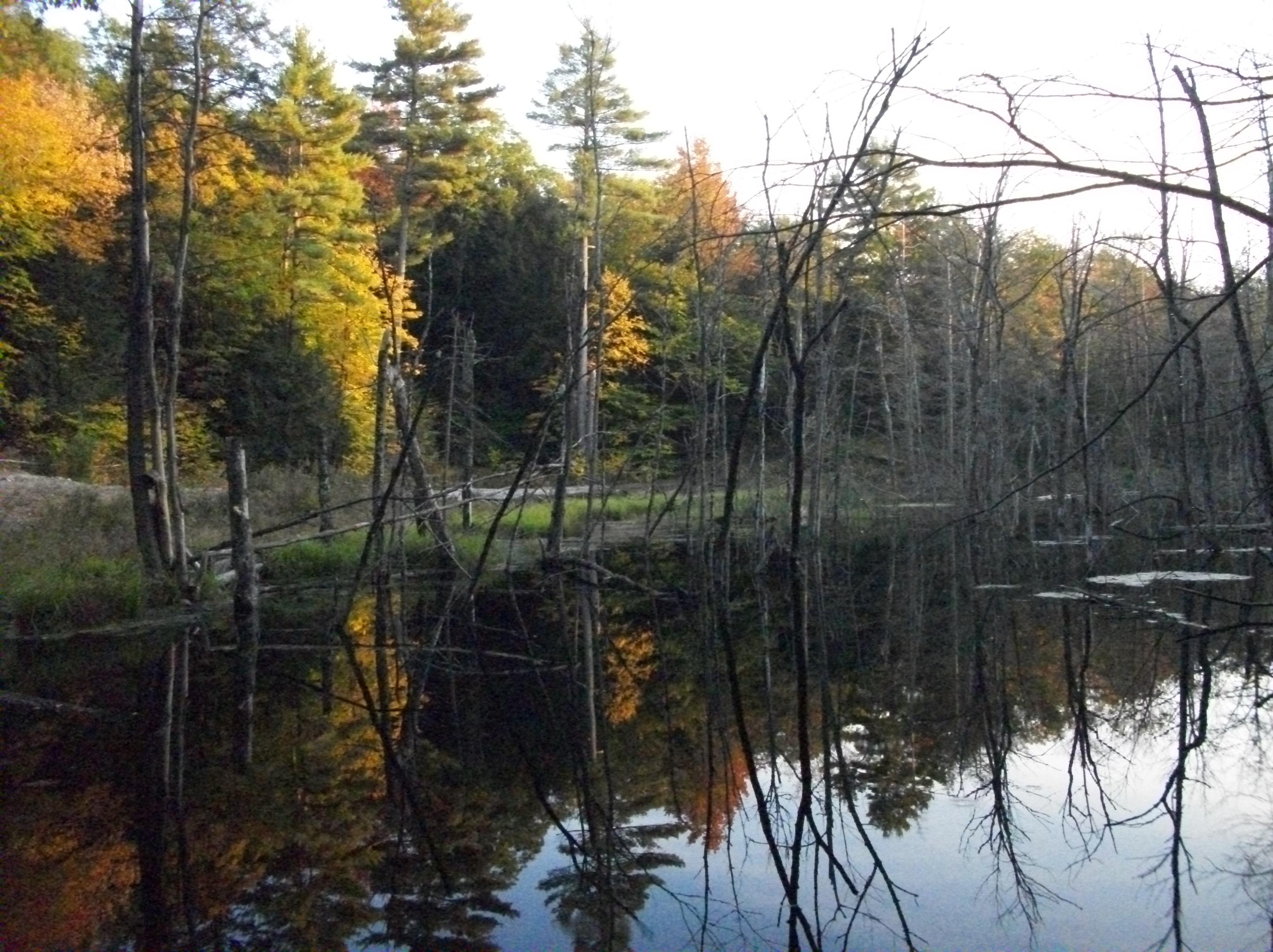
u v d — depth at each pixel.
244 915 4.54
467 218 36.97
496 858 5.30
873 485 28.45
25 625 11.76
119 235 25.33
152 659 10.62
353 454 29.53
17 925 4.43
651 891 4.85
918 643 11.34
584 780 6.65
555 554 17.41
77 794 6.29
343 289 30.44
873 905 4.68
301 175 28.44
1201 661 9.84
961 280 24.84
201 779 6.62
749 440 26.33
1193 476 23.12
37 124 22.94
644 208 30.95
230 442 12.25
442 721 8.23
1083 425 19.88
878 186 9.08
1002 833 5.64
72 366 25.38
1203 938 4.28
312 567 16.11
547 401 33.78
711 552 15.76
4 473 20.72
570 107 30.23
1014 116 5.11
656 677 9.99
